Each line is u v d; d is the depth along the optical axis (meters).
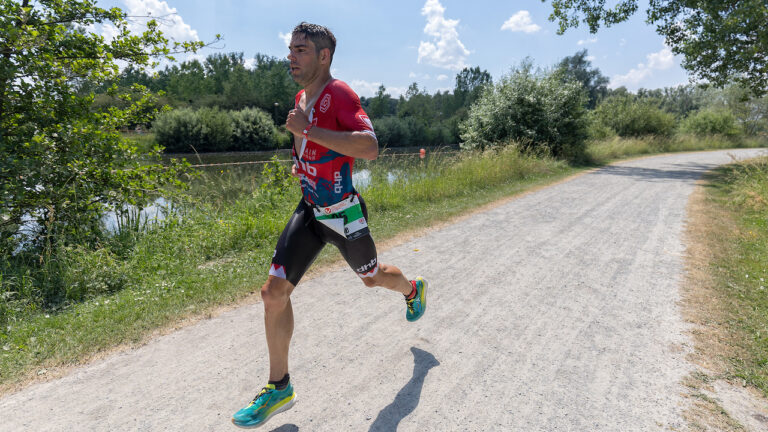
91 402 2.40
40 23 5.46
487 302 3.93
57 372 2.70
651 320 3.52
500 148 14.54
